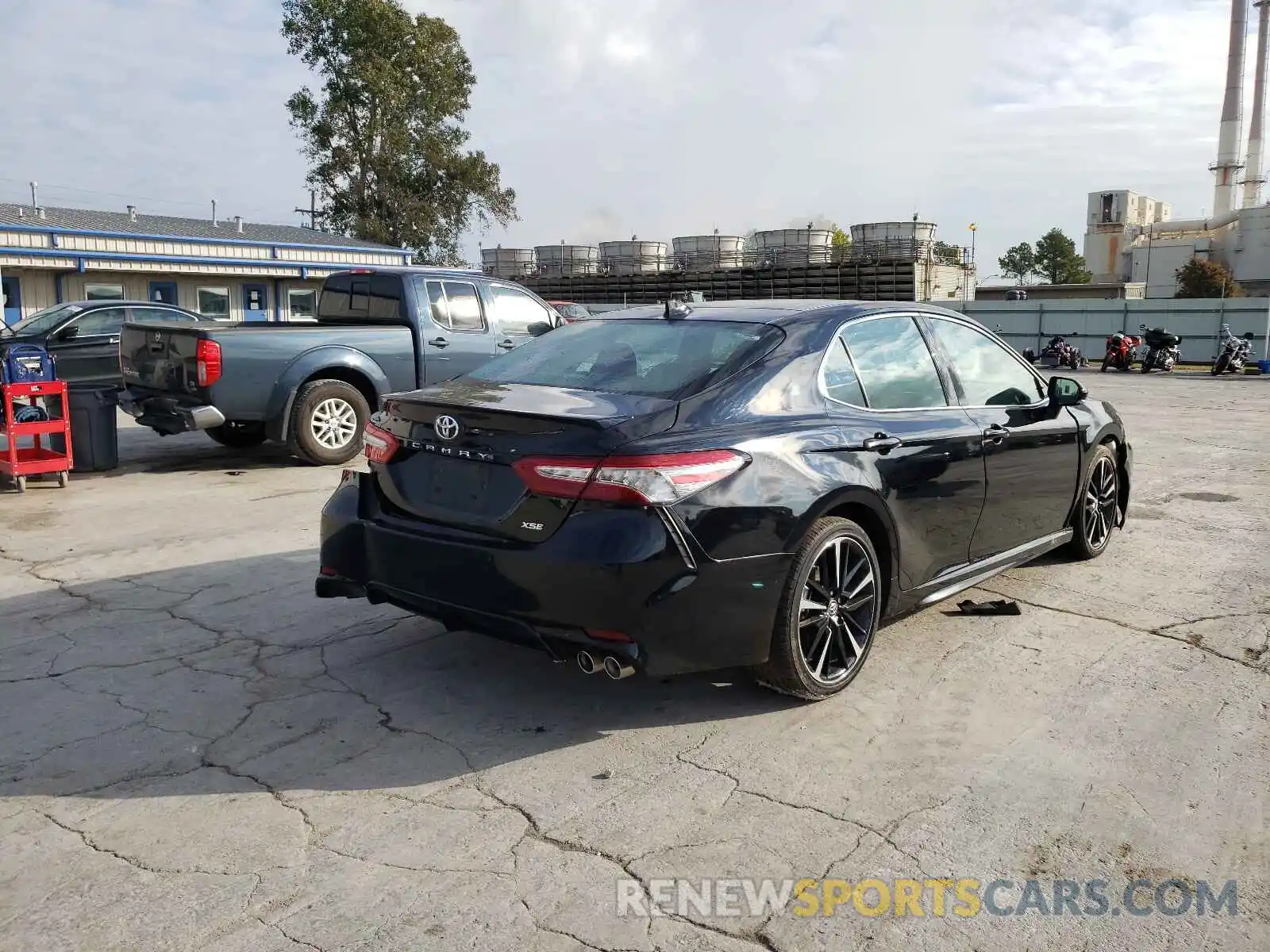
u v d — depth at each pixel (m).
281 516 7.22
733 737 3.59
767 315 4.19
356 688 4.03
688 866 2.78
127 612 4.99
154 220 28.94
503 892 2.65
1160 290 73.31
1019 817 3.04
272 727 3.66
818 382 3.97
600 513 3.25
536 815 3.05
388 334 9.52
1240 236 69.00
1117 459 6.22
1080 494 5.60
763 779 3.28
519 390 3.84
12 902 2.59
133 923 2.51
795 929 2.50
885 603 4.16
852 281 36.34
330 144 42.19
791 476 3.59
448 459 3.65
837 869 2.76
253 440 10.63
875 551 4.01
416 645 4.53
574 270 44.75
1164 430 12.62
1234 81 80.88
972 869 2.76
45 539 6.48
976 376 4.88
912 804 3.12
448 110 43.12
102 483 8.56
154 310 13.33
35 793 3.16
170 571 5.73
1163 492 8.26
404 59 41.69
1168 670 4.25
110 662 4.31
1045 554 5.92
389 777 3.29
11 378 8.02
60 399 8.45
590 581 3.21
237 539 6.51
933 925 2.52
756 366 3.82
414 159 43.00
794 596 3.61
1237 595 5.32
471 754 3.45
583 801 3.13
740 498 3.42
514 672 4.20
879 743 3.54
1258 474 9.13
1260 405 16.20
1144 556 6.12
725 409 3.62
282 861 2.79
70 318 12.56
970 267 40.25
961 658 4.38
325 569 4.02
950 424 4.46
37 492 8.14
